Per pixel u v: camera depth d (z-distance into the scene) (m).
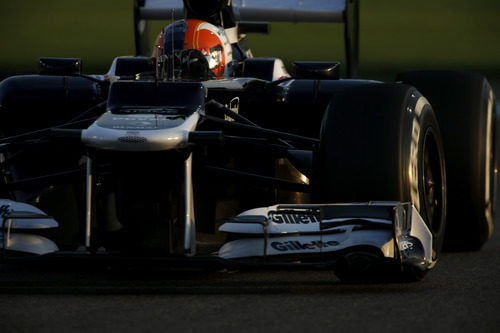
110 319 13.66
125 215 15.86
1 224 16.27
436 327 13.28
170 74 19.89
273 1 27.78
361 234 15.55
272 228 15.77
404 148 16.16
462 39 167.25
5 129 20.77
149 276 17.38
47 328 13.14
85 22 188.12
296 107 21.55
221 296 15.38
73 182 17.42
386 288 16.33
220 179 18.17
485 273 18.28
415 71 22.62
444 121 21.48
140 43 28.58
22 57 133.50
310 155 18.11
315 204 15.90
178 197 16.00
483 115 21.86
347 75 28.81
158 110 16.73
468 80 22.09
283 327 13.21
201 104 17.11
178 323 13.41
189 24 21.23
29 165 20.06
